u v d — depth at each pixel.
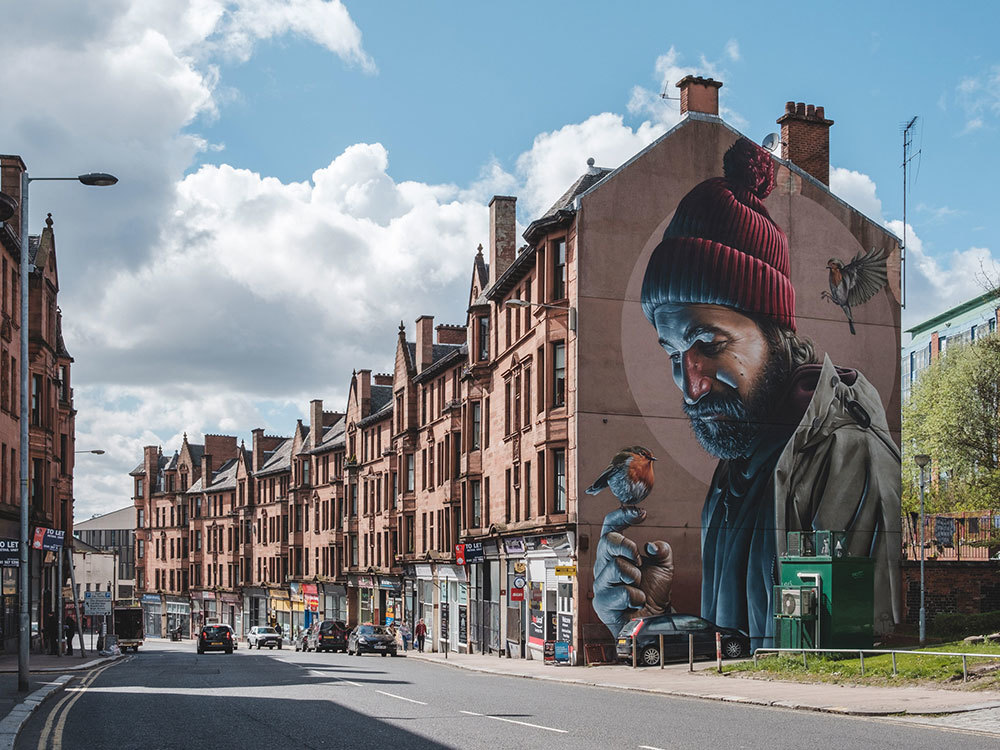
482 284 55.94
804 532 35.69
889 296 42.81
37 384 49.53
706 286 40.25
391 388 85.50
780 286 41.22
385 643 57.22
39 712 18.45
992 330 60.31
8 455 43.06
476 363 51.06
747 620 38.62
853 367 41.81
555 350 40.59
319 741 14.29
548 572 41.56
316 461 93.56
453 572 59.16
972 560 38.62
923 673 22.47
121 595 150.62
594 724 16.48
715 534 38.84
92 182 23.88
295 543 96.62
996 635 27.42
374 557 78.00
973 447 44.12
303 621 94.06
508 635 47.06
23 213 23.94
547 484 40.16
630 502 38.31
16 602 44.16
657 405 39.09
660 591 37.97
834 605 29.66
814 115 44.28
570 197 42.19
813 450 40.69
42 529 46.22
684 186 40.62
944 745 13.90
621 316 39.22
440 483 62.19
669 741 14.21
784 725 16.53
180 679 28.39
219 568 114.94
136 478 132.88
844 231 42.56
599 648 37.00
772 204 41.69
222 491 114.88
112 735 15.10
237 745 13.92
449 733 15.12
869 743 14.11
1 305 41.84
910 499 48.22
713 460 39.31
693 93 41.34
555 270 40.84
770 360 40.56
